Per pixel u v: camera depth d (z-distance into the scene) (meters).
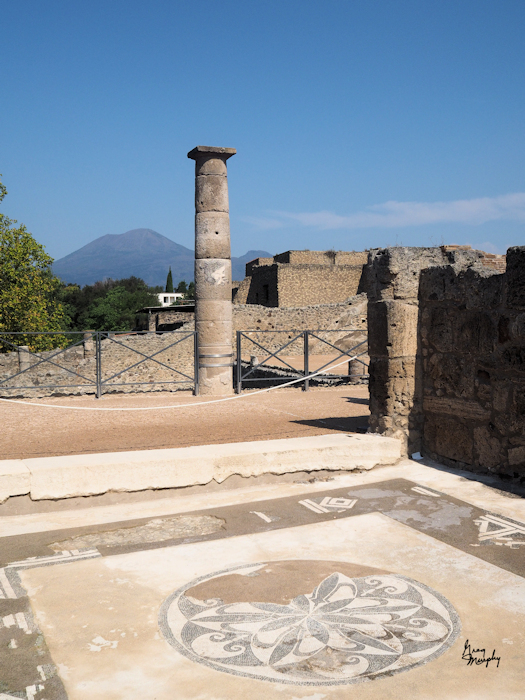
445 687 2.49
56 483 4.84
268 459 5.55
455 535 4.20
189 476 5.24
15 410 10.12
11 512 4.73
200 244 13.09
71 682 2.52
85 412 9.78
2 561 3.82
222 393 12.93
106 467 4.98
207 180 13.15
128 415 9.30
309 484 5.55
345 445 5.88
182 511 4.80
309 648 2.78
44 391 20.23
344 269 42.59
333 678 2.55
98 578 3.55
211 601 3.25
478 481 5.50
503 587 3.40
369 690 2.47
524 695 2.44
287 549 3.99
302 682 2.52
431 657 2.70
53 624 3.01
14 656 2.72
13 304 27.05
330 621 3.02
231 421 8.48
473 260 6.46
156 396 12.49
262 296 44.69
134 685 2.51
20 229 28.09
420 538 4.16
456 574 3.57
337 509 4.80
